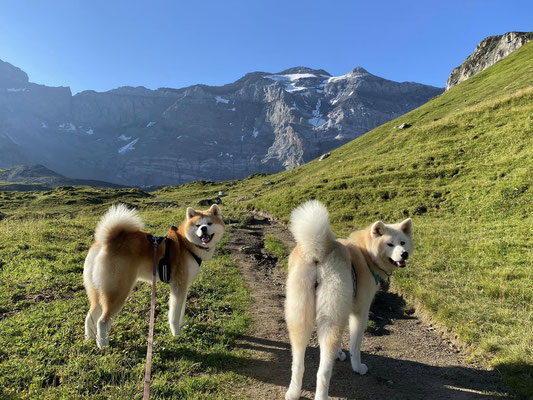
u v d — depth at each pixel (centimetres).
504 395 163
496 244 352
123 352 182
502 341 200
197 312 245
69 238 416
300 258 165
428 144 847
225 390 162
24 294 247
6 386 150
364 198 653
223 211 830
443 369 190
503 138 693
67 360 171
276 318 247
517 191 484
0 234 412
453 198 550
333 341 148
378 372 187
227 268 354
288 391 156
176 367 175
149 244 202
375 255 198
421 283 288
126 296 191
